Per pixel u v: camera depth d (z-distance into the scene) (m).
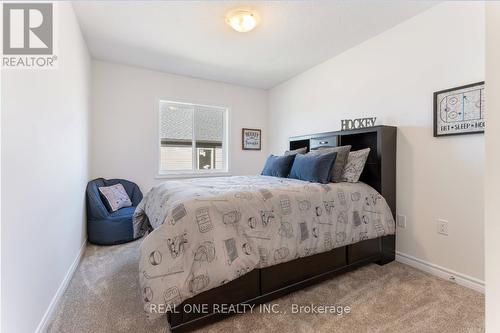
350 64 2.82
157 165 3.61
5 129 1.02
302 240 1.71
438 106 1.98
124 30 2.46
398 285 1.82
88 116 2.90
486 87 0.69
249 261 1.45
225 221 1.46
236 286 1.48
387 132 2.24
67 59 1.94
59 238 1.68
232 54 3.00
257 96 4.43
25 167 1.19
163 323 1.41
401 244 2.25
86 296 1.69
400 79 2.28
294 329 1.36
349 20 2.26
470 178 1.81
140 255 1.30
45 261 1.42
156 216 1.82
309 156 2.42
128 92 3.39
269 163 3.04
